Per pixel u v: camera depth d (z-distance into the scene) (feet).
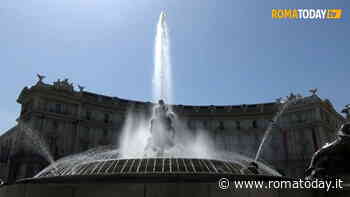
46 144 218.38
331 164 43.04
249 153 271.28
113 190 32.01
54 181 45.24
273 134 269.03
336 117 286.25
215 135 279.69
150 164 49.14
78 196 32.12
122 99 272.51
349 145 43.04
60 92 233.76
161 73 100.01
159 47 101.04
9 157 219.41
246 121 282.15
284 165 256.73
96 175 43.34
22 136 216.74
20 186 34.83
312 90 259.39
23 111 235.20
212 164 51.52
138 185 32.07
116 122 264.11
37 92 223.30
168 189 31.91
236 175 44.91
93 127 250.98
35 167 207.41
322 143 242.78
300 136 256.11
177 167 48.32
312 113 254.27
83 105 249.55
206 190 31.99
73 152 230.27
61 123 231.09
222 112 285.02
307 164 246.47
